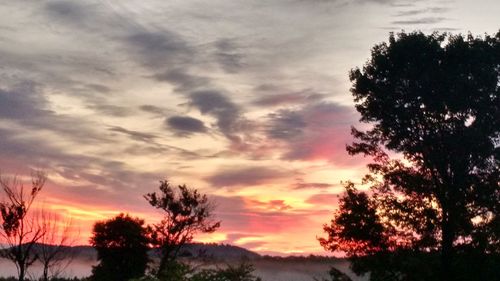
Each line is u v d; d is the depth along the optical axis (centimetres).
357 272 3102
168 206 4922
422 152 3028
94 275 4988
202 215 5019
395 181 3041
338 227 3159
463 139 2870
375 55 3331
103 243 5172
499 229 2719
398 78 3133
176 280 1427
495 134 2984
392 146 3128
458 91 2945
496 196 2838
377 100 3194
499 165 2891
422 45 3122
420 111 3075
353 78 3384
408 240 2984
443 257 2862
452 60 3053
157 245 4784
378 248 3031
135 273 4931
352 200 3167
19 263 2958
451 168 2955
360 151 3262
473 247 2800
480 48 3034
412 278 2825
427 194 2978
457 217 2816
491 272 2769
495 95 2980
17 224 2997
